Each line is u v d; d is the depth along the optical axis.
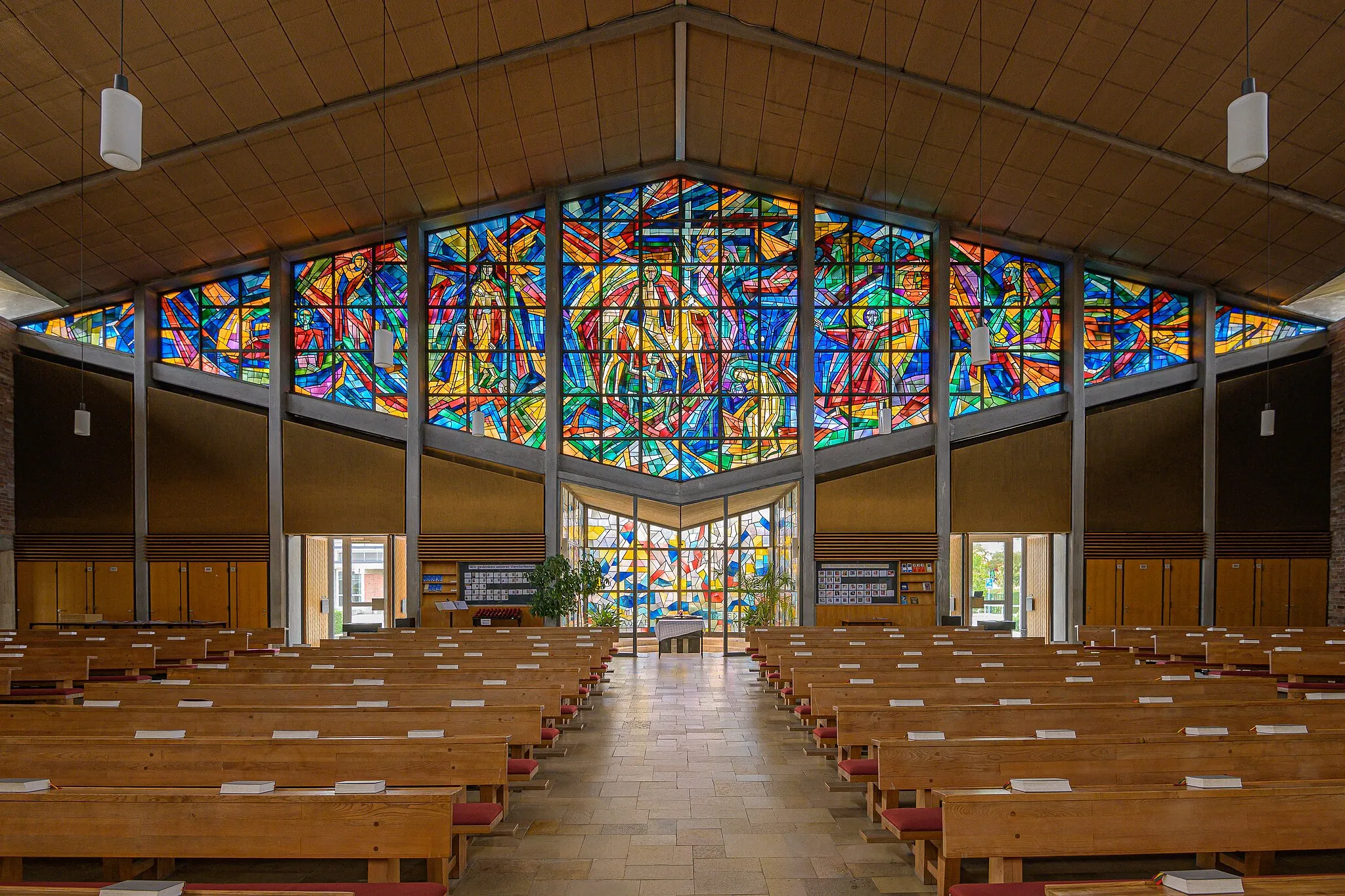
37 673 8.13
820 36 12.11
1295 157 11.54
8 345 15.55
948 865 4.08
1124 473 15.95
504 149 14.58
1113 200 14.10
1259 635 10.86
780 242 16.47
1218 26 9.94
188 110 11.66
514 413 16.08
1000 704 5.57
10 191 12.16
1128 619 15.76
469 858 4.83
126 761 4.10
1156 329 16.38
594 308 16.28
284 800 3.21
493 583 15.70
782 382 16.22
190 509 15.73
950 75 12.13
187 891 2.76
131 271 15.18
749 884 4.46
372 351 16.12
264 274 16.16
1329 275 14.09
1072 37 10.88
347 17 10.94
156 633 11.15
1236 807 3.25
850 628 11.56
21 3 9.27
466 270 16.31
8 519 15.40
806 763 7.00
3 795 3.22
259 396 15.84
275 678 6.98
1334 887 2.49
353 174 14.23
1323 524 15.86
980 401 16.20
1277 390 15.98
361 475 15.88
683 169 16.25
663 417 16.16
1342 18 9.33
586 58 12.95
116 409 15.77
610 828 5.36
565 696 7.15
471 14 11.44
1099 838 3.20
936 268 16.06
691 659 14.26
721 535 16.33
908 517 15.87
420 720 5.12
